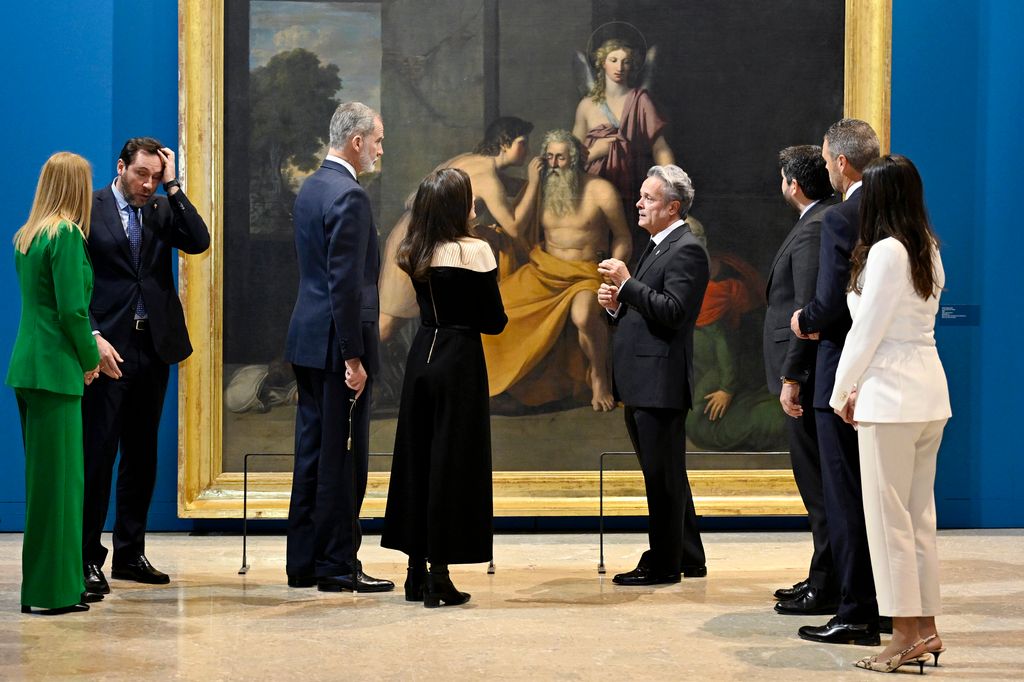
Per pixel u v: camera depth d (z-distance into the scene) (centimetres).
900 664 383
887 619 443
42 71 637
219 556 590
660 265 526
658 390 518
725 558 595
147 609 474
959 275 672
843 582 426
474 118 651
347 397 511
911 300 385
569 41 653
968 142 669
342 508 510
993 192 671
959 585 526
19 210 638
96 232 520
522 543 634
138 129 642
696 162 658
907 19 666
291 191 645
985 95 668
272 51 642
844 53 657
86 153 640
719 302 662
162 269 533
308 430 521
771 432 665
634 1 654
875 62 647
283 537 642
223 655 400
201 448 638
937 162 670
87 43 638
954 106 668
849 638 420
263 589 515
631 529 669
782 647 416
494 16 650
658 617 464
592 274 656
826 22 657
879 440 382
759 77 658
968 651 411
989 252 672
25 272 460
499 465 654
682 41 655
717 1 655
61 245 452
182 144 629
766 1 656
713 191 659
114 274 523
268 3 641
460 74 650
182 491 633
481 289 480
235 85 642
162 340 527
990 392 676
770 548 622
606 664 391
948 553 604
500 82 651
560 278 654
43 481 457
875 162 391
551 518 668
